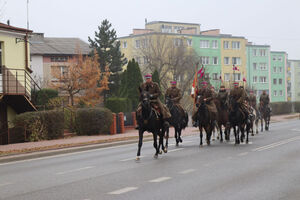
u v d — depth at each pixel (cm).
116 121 2972
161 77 6072
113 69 5241
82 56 4497
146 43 7100
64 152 1919
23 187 1030
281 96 10944
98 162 1488
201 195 880
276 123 4275
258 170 1203
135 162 1445
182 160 1452
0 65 2744
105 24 5394
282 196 866
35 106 2773
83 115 2770
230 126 2028
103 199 862
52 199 880
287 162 1360
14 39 2839
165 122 1623
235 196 869
